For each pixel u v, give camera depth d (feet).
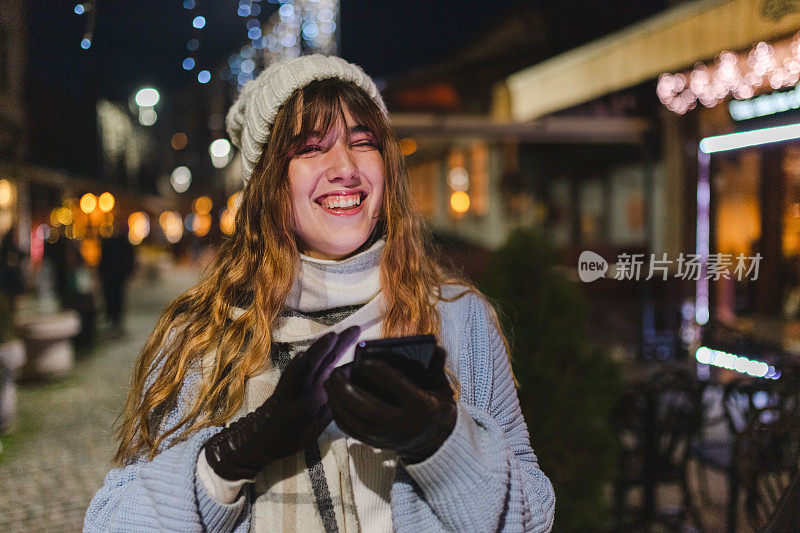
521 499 3.20
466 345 4.02
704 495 10.62
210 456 3.19
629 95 20.08
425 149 48.08
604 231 35.91
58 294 35.27
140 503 3.20
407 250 4.08
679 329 20.33
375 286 3.97
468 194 43.88
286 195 3.88
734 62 8.57
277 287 3.79
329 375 3.09
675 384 10.42
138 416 3.76
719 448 10.23
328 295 3.89
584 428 8.97
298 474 3.45
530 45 22.99
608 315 22.44
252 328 3.74
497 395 4.00
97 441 16.51
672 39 12.94
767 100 9.48
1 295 18.19
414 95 25.25
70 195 71.15
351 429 2.81
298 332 3.80
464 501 3.00
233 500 3.24
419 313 3.91
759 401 9.77
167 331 3.93
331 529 3.36
